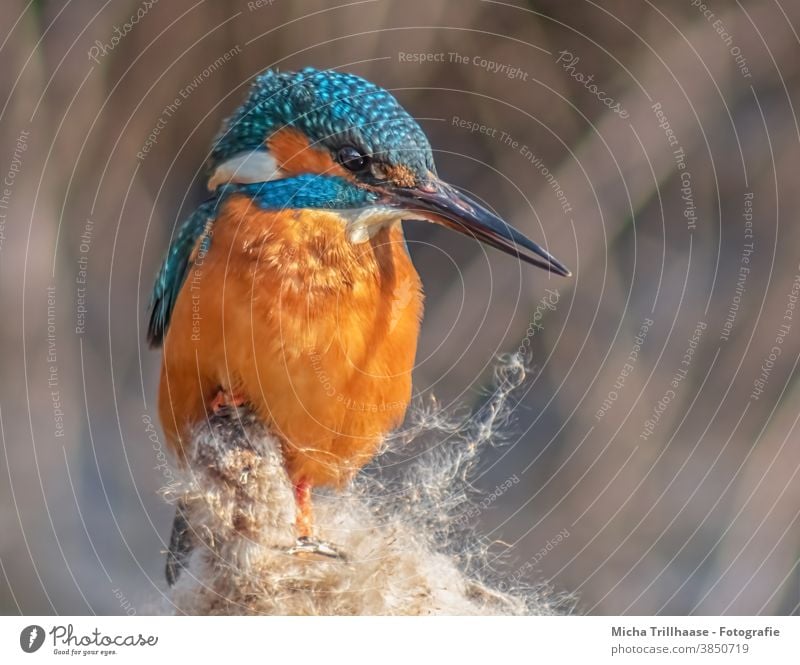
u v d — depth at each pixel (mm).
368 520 5914
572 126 13164
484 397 11320
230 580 5426
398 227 6805
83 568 11766
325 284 6297
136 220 13125
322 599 5434
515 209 13094
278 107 6500
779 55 13172
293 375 6148
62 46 12148
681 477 12398
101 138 12766
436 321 12938
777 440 11586
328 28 12836
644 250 13477
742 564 11258
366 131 6426
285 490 5672
